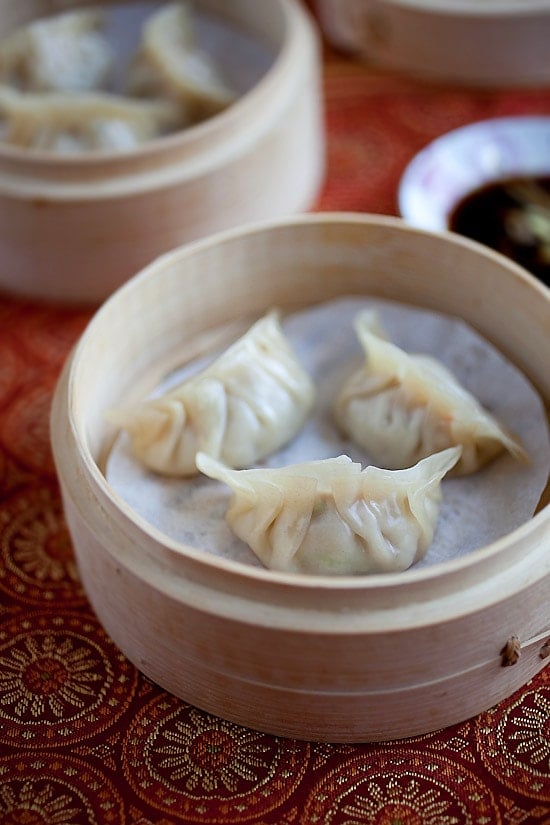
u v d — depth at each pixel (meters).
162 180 0.66
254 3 0.74
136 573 0.52
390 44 0.79
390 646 0.51
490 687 0.54
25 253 0.68
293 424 0.60
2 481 0.63
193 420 0.59
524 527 0.52
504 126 0.72
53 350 0.68
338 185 0.74
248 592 0.51
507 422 0.59
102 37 0.79
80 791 0.54
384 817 0.53
